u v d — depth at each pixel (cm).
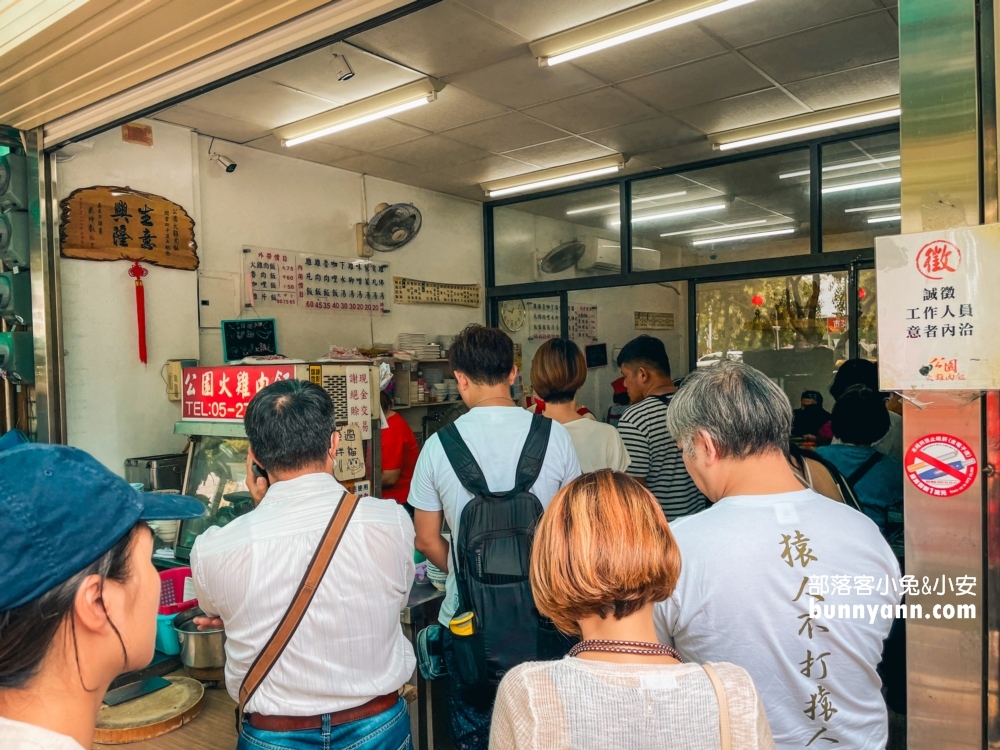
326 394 141
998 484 99
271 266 445
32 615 58
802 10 284
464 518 159
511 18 287
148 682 186
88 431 346
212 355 412
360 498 135
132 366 364
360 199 507
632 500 85
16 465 61
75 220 340
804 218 471
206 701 181
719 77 350
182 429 286
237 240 427
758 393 107
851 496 174
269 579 121
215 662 186
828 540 99
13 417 320
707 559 101
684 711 74
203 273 407
